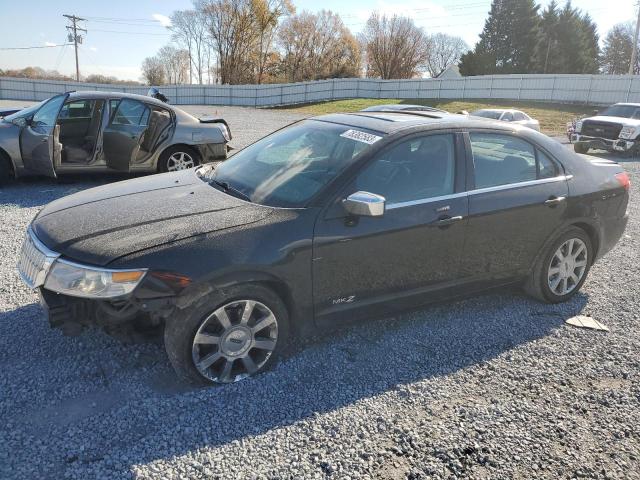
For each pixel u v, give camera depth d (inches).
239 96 1647.4
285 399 118.8
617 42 2972.4
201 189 146.0
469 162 151.0
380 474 97.9
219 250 116.0
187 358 117.0
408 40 2551.7
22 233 227.6
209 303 115.8
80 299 116.4
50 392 116.9
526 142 165.5
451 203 145.4
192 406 114.4
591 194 173.8
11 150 303.0
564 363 140.2
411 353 141.8
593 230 178.4
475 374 133.0
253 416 112.4
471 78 1632.6
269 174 145.1
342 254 130.3
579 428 114.0
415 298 147.6
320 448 103.9
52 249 117.7
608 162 196.2
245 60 2474.2
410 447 105.4
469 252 151.9
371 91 1756.9
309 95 1696.6
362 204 122.3
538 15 2513.5
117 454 99.3
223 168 162.7
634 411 120.7
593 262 184.9
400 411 116.7
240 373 125.5
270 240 121.0
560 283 175.8
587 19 2965.1
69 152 308.8
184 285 112.2
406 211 138.3
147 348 136.2
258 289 121.4
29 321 147.3
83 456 98.5
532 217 160.9
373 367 134.0
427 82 1694.1
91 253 113.4
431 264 146.2
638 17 1440.7
